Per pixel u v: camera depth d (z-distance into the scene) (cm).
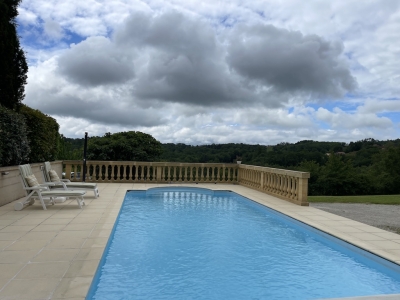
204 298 400
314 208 966
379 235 650
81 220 711
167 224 802
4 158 934
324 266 530
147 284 436
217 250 599
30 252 479
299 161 3647
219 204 1130
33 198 858
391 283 464
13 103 1134
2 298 324
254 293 420
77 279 378
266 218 904
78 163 1545
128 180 1584
